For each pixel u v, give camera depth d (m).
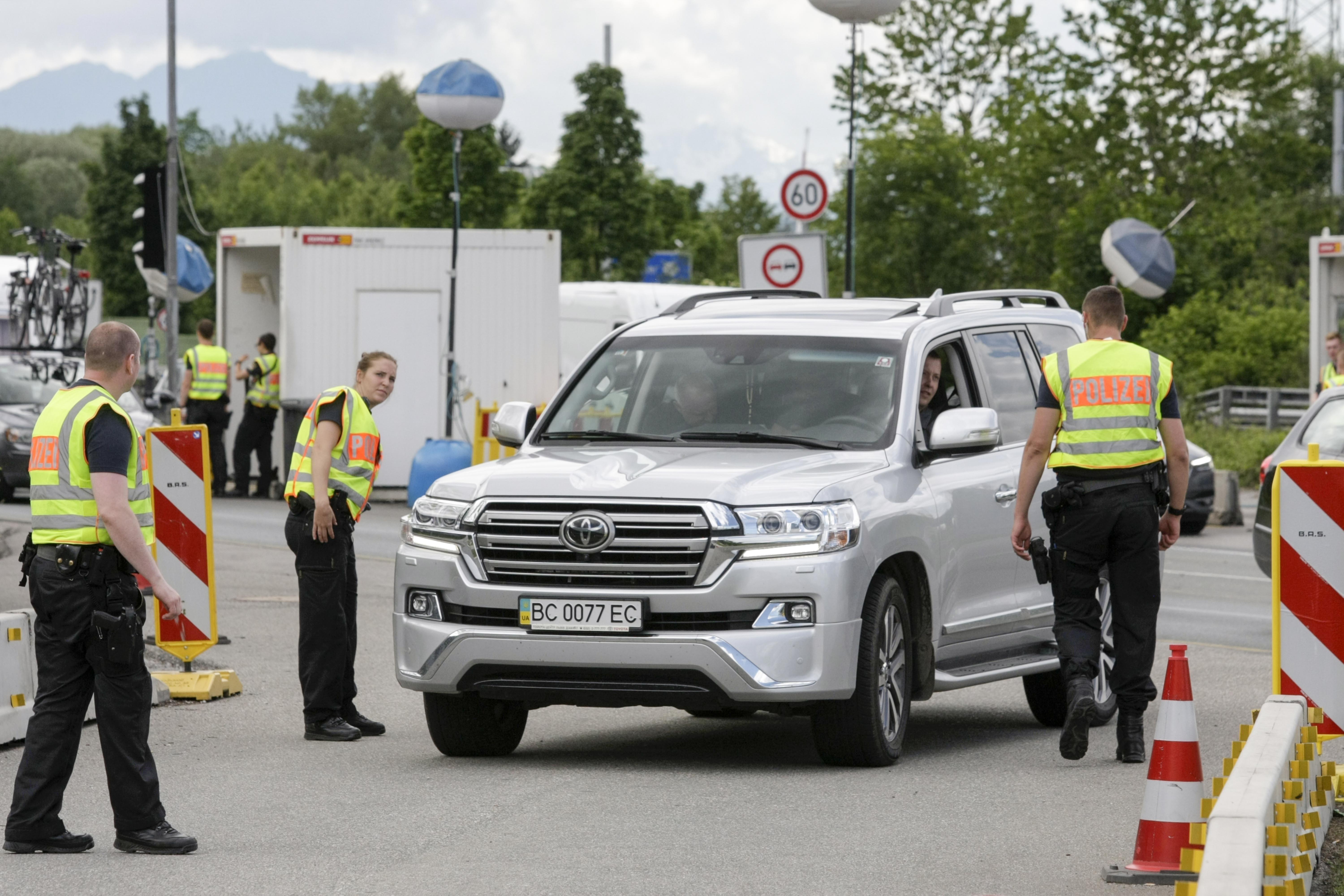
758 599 21.14
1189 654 33.72
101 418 17.86
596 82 140.88
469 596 21.86
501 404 66.88
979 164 133.38
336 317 66.19
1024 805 19.91
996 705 29.44
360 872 16.88
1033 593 26.22
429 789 21.08
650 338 25.62
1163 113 144.38
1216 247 139.75
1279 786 15.62
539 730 26.30
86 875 16.95
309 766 22.75
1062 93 145.50
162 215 71.94
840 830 18.59
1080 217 112.56
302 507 24.89
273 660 32.12
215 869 17.12
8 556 47.25
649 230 143.88
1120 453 22.09
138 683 17.95
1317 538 19.98
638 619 21.14
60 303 74.69
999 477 25.36
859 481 22.28
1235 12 144.25
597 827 18.78
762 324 25.41
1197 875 16.12
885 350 24.62
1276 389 98.31
